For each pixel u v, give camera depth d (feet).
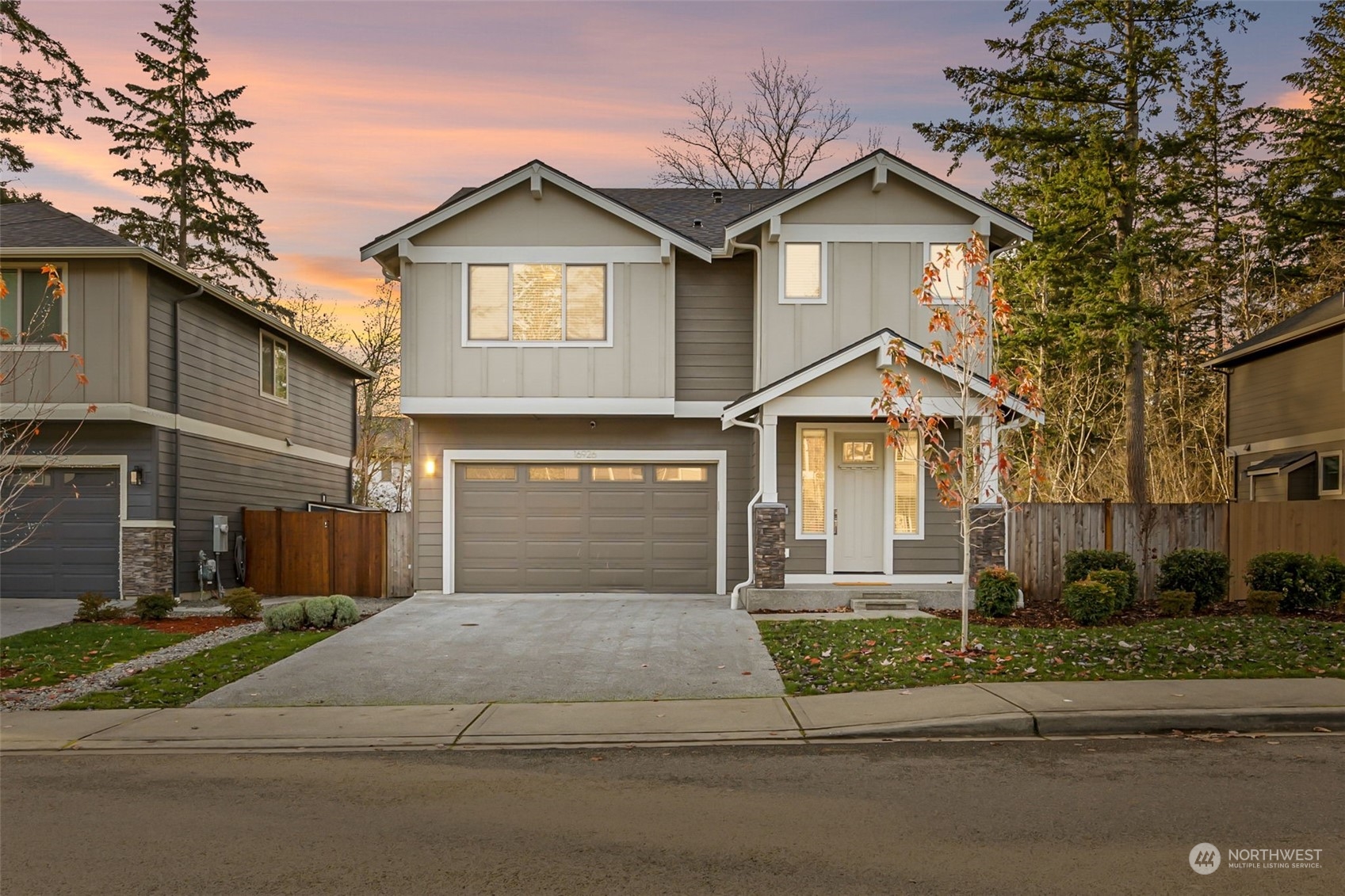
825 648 37.65
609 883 15.76
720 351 57.88
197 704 31.12
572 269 55.93
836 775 22.48
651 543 57.57
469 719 28.84
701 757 24.49
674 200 71.56
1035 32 75.05
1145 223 70.95
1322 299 85.61
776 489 49.60
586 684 33.40
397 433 138.41
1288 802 19.84
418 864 16.78
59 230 54.34
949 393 45.32
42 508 54.24
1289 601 44.50
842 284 54.54
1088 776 22.03
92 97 96.07
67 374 52.31
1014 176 87.56
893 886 15.49
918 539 53.06
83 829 18.88
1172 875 15.85
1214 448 93.66
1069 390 91.25
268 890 15.55
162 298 55.52
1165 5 71.00
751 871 16.24
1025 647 35.73
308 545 60.70
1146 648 35.12
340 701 31.37
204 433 60.08
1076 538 51.19
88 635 42.24
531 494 57.62
